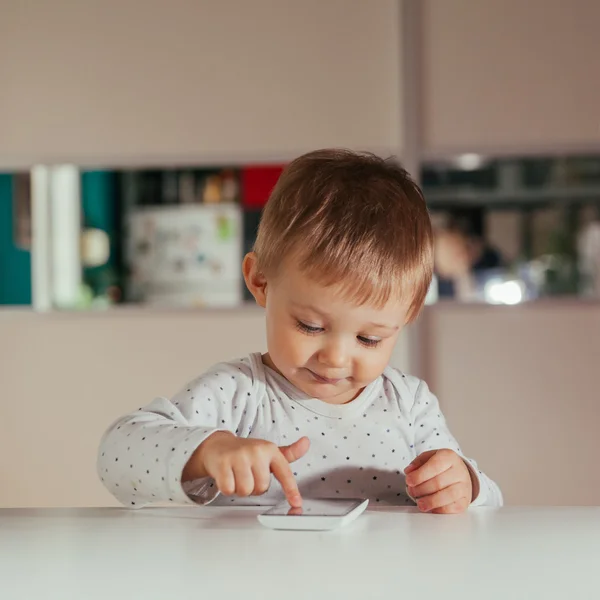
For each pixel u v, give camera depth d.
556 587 0.38
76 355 2.34
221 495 0.87
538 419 2.27
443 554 0.45
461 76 2.29
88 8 2.33
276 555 0.45
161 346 2.32
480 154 2.29
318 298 0.74
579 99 2.27
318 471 0.89
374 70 2.29
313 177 0.83
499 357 2.28
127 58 2.33
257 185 4.43
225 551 0.46
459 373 2.28
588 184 4.33
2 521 0.57
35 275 3.81
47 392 2.35
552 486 2.27
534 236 4.41
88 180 4.33
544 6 2.27
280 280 0.77
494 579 0.40
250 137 2.32
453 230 4.38
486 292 4.25
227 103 2.32
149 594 0.38
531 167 4.36
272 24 2.30
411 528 0.54
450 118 2.29
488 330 2.28
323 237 0.75
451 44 2.29
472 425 2.28
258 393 0.92
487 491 0.80
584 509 0.61
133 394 2.33
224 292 4.45
